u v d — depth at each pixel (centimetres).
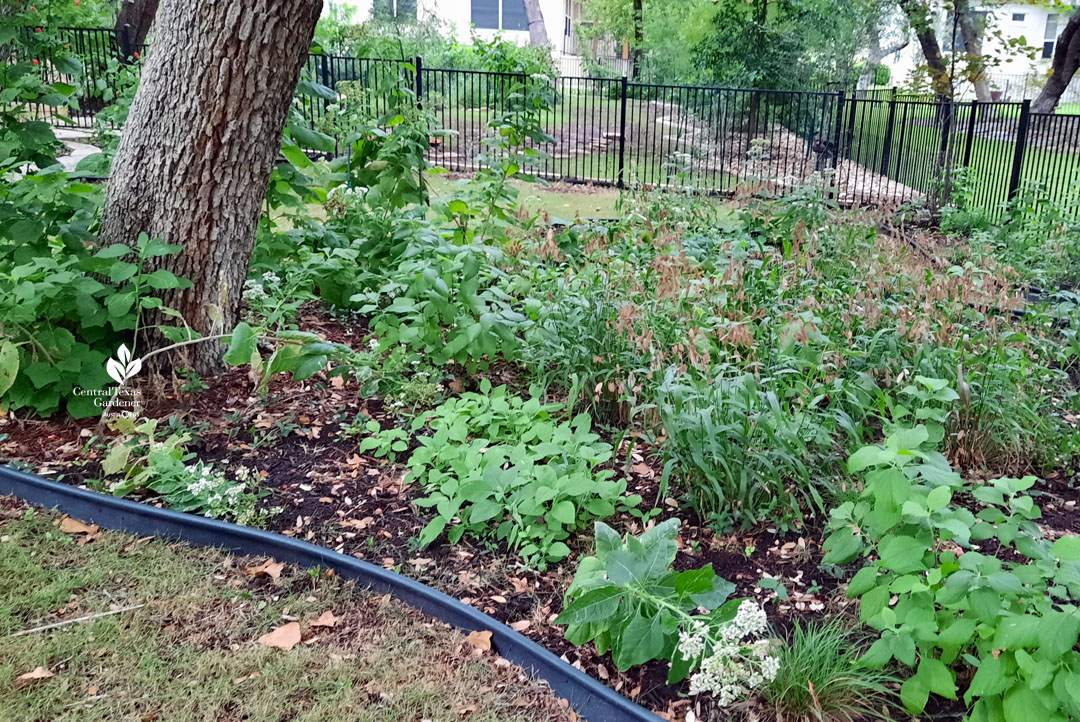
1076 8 1628
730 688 217
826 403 419
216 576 295
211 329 439
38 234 411
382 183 601
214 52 400
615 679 252
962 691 246
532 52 1862
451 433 369
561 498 326
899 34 1750
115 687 238
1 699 229
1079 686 190
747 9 1766
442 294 439
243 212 436
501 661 256
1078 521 350
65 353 395
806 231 591
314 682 243
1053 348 488
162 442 375
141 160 419
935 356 406
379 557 313
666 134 1689
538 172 1332
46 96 453
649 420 397
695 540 327
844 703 239
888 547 235
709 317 411
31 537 312
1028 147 1082
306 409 426
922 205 1037
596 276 454
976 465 394
